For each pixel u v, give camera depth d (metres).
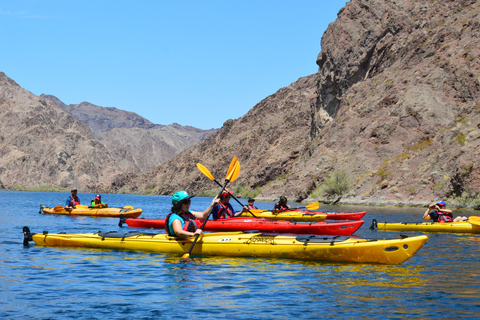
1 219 24.45
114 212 26.98
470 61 64.94
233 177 14.21
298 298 7.43
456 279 8.84
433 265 10.40
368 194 58.56
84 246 12.44
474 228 17.95
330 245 10.45
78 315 6.52
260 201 82.19
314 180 69.94
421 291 7.88
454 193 48.84
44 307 6.90
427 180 53.47
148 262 10.44
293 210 23.56
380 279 8.80
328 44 96.44
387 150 63.50
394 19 82.38
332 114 93.62
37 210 36.72
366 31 87.25
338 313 6.62
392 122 65.38
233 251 11.15
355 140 69.00
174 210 11.66
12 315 6.51
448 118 62.50
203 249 11.28
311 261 10.63
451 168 52.03
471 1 72.94
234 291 7.88
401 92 69.06
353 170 64.69
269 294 7.67
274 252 10.96
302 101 160.12
